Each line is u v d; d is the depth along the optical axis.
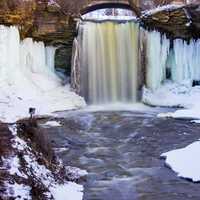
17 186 9.66
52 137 17.92
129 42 27.28
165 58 27.55
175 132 18.89
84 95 26.83
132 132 19.06
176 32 27.28
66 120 21.16
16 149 11.09
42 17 26.30
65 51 28.17
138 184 12.42
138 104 26.64
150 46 27.06
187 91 26.86
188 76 27.77
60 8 26.31
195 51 27.77
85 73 26.88
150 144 17.05
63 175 12.22
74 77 26.48
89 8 28.03
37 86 25.30
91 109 24.89
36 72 26.56
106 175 13.28
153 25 27.03
